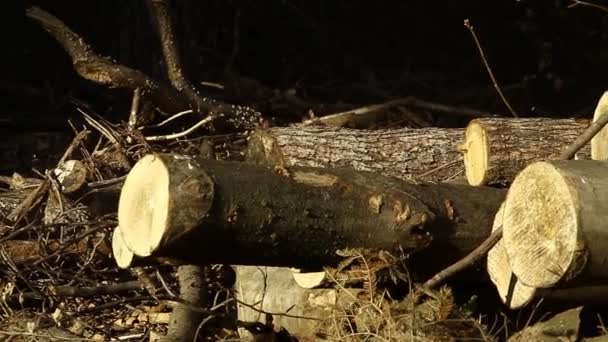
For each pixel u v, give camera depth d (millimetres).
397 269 7566
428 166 9383
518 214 7086
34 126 13750
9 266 8891
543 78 16266
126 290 8922
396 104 13727
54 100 14711
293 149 9141
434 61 17734
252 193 7152
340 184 7441
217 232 7066
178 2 13812
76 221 9516
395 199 7496
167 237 6988
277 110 13922
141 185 7207
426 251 7590
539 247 6930
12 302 9125
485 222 7742
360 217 7406
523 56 17125
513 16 17438
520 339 7461
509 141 8875
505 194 7957
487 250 7492
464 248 7688
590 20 16781
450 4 18062
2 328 8594
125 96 13812
